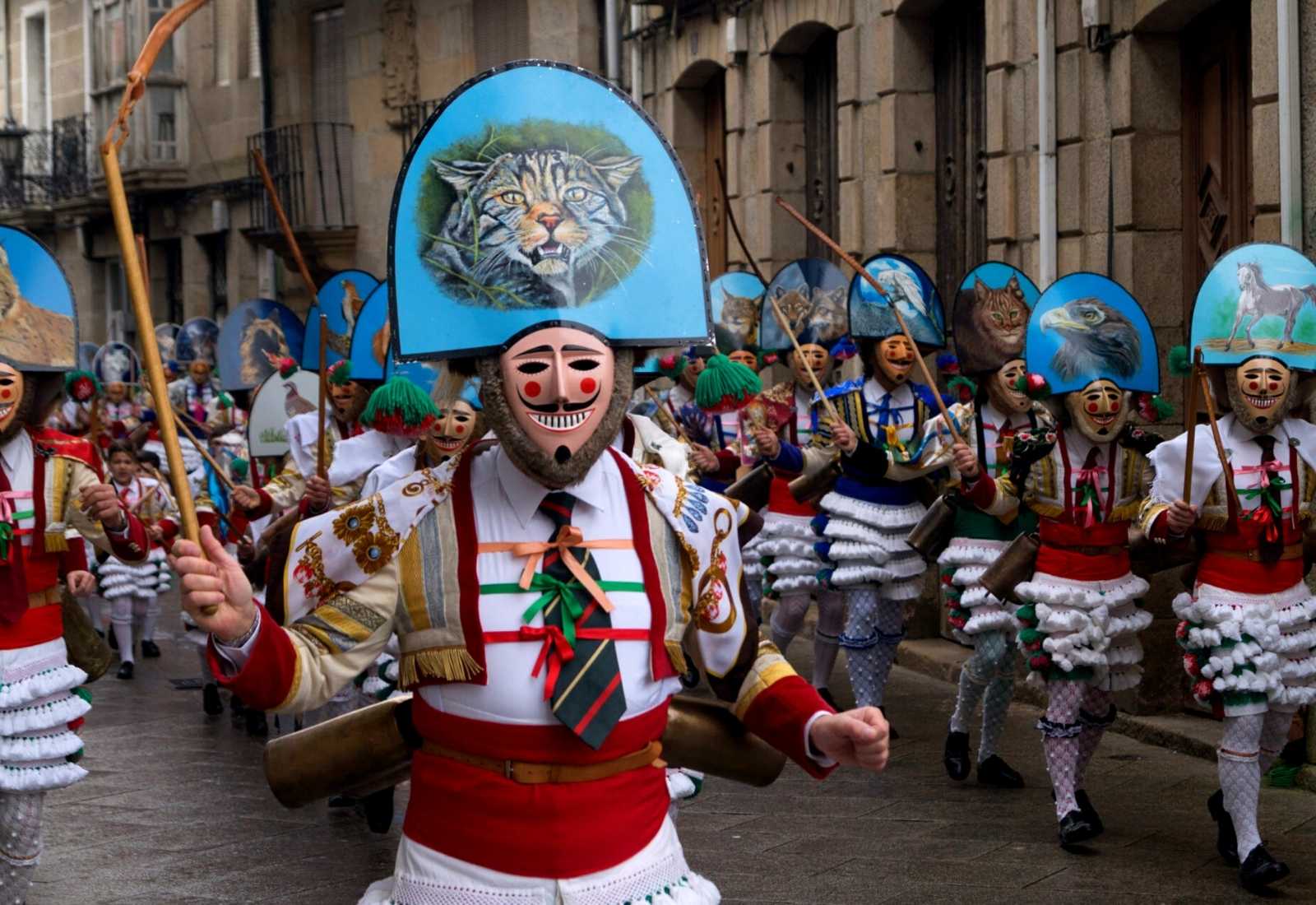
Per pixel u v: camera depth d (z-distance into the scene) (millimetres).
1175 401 10430
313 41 25891
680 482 3543
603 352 3422
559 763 3352
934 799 7699
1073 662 6816
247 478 10336
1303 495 6398
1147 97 10484
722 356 7145
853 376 13172
